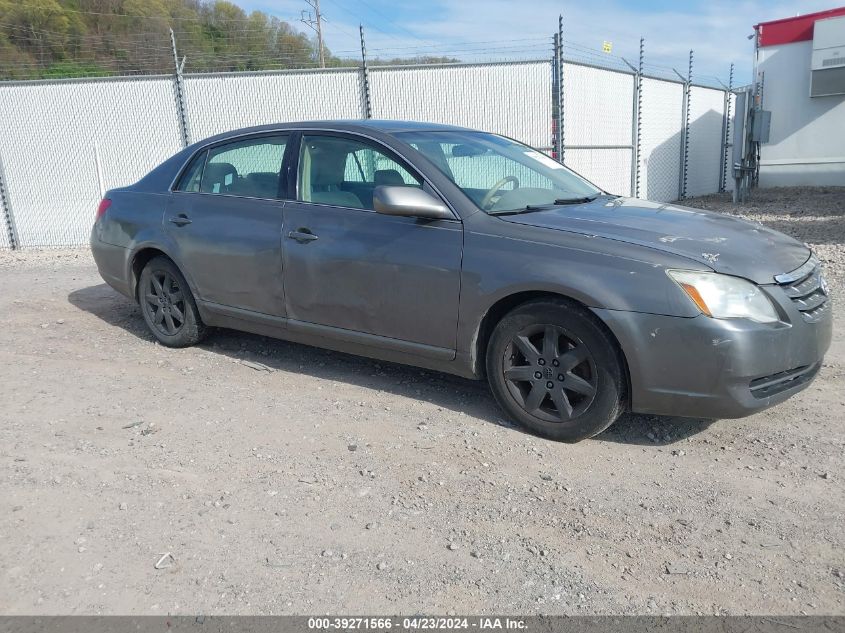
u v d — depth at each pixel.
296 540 2.78
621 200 4.41
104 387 4.45
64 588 2.50
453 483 3.20
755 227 3.95
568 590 2.49
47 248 12.59
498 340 3.69
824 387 4.27
